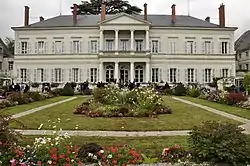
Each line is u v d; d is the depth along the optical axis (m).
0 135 8.30
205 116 19.17
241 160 8.16
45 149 8.10
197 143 8.62
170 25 58.31
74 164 7.84
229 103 27.30
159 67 57.59
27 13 61.31
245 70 67.94
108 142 11.33
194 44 58.34
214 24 60.47
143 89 23.38
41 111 21.55
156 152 9.46
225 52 58.81
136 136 12.74
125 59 54.88
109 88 24.80
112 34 57.84
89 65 57.66
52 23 60.16
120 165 8.04
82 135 12.91
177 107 24.47
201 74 58.09
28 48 59.06
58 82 58.03
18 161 7.80
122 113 18.86
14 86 41.81
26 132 13.49
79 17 62.03
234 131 8.54
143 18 60.34
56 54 58.28
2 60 73.44
